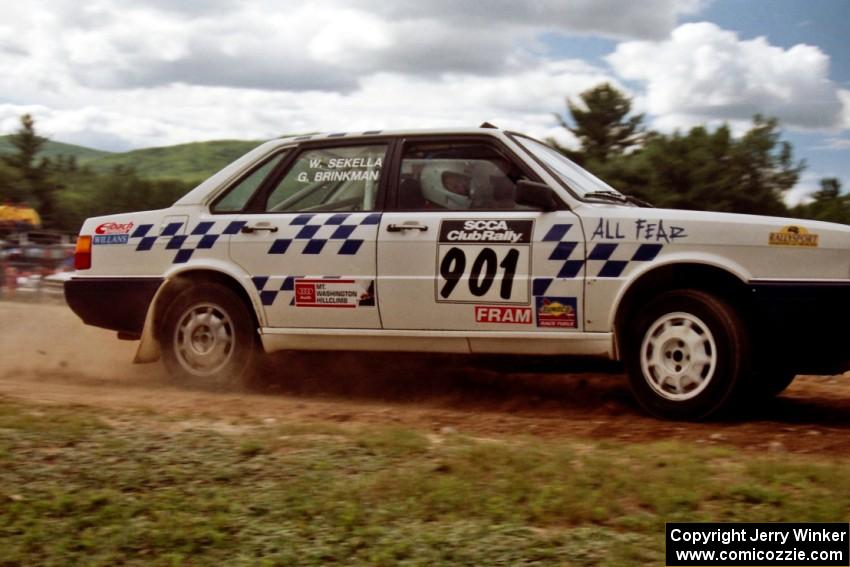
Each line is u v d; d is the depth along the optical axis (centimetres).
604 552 344
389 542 353
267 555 346
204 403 617
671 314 574
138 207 4269
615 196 649
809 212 1902
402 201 643
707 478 415
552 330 598
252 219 674
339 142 674
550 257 597
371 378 720
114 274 702
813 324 551
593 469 427
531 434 540
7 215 2198
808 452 496
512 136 639
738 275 561
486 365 643
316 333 651
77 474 425
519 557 341
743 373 557
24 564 343
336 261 645
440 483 405
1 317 1077
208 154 15800
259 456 453
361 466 438
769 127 1972
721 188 1912
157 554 350
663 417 577
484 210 623
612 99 2211
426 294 623
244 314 673
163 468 432
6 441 466
